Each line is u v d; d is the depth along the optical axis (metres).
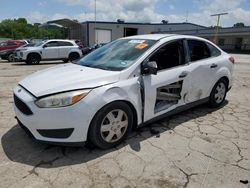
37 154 3.33
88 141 3.40
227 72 5.27
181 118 4.75
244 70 12.82
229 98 6.33
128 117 3.57
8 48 20.11
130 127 3.65
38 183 2.75
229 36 42.94
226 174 2.99
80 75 3.44
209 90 4.96
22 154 3.32
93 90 3.17
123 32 37.59
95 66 3.88
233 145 3.71
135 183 2.79
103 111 3.24
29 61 15.73
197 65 4.51
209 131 4.18
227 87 5.46
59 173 2.93
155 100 3.87
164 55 4.05
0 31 70.19
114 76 3.43
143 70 3.66
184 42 4.40
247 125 4.49
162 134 4.00
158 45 3.97
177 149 3.54
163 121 4.56
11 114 4.79
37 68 13.34
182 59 4.32
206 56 4.91
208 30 43.75
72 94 3.05
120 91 3.37
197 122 4.56
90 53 4.62
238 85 8.19
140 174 2.94
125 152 3.42
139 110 3.69
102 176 2.89
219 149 3.58
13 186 2.69
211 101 5.17
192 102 4.63
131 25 37.78
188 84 4.36
